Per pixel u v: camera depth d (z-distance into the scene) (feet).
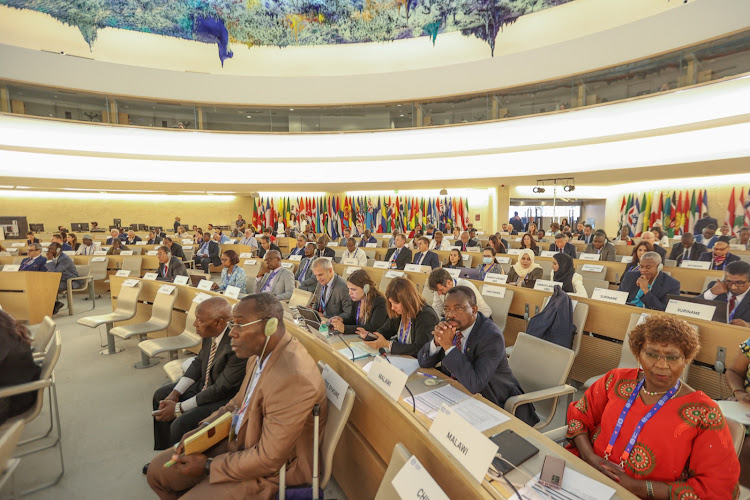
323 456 5.66
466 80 37.55
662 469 4.62
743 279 10.18
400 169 44.21
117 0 38.42
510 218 52.95
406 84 39.52
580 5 37.50
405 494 3.80
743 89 25.75
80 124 35.04
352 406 6.01
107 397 11.82
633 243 29.71
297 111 40.81
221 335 8.42
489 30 41.04
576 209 57.98
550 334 11.22
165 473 6.19
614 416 5.16
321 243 25.54
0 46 32.22
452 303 7.26
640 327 4.99
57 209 51.37
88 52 39.96
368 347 9.32
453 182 43.37
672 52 28.78
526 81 35.24
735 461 4.42
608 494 4.01
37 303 19.57
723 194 40.68
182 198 57.93
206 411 8.09
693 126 28.14
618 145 34.81
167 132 38.42
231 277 17.88
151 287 16.42
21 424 5.15
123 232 48.06
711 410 4.51
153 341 12.28
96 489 7.75
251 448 5.46
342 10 42.32
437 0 40.75
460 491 3.77
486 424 5.45
